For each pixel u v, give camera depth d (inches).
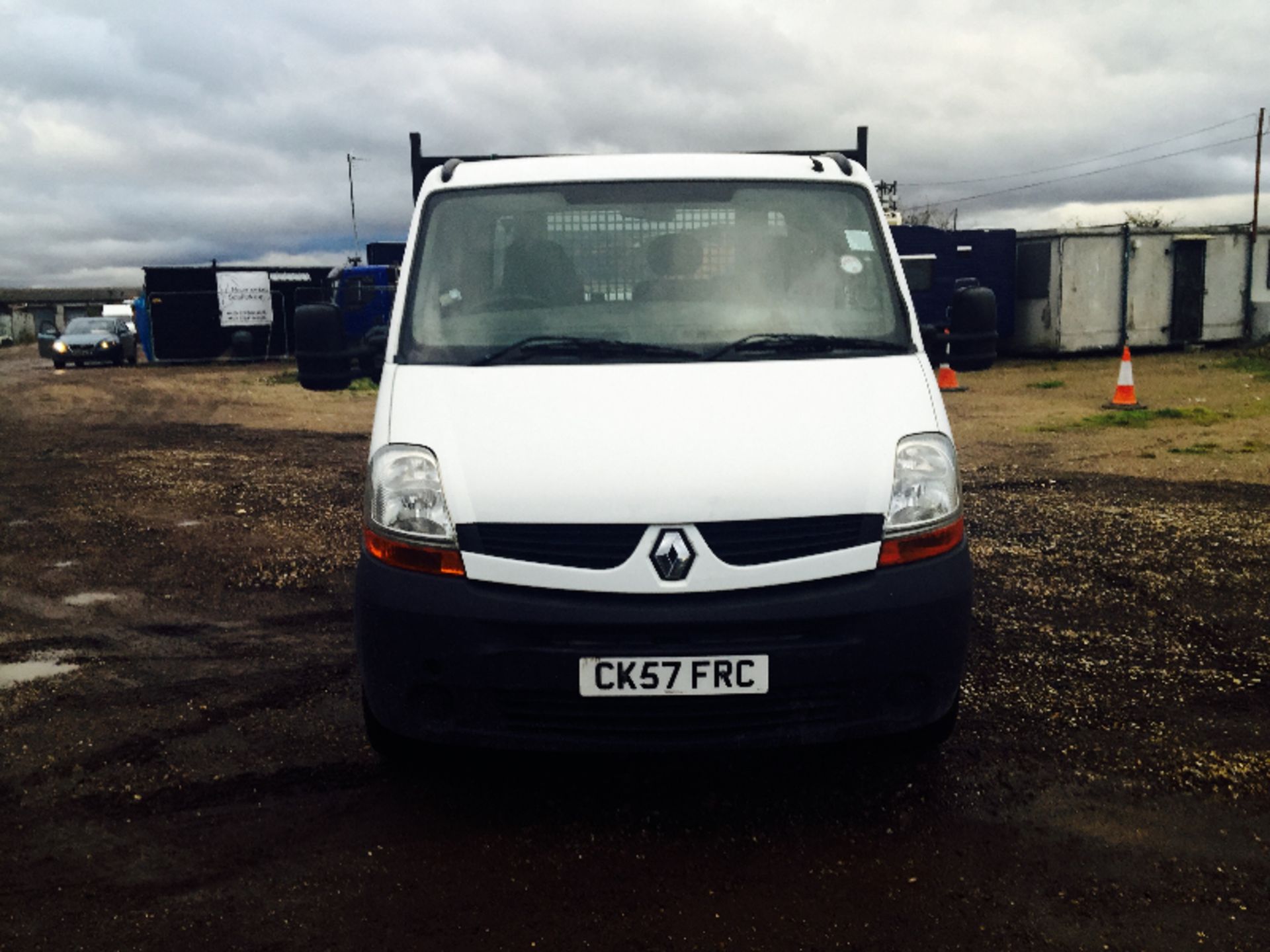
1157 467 382.3
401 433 135.4
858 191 171.8
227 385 888.9
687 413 134.1
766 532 126.3
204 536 303.6
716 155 178.2
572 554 125.7
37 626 221.8
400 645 128.0
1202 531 281.9
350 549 285.9
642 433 131.0
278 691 182.9
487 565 126.0
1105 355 954.7
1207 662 188.2
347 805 141.3
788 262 160.7
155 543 295.7
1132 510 309.7
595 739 127.5
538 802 141.4
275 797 143.8
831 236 164.2
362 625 130.9
